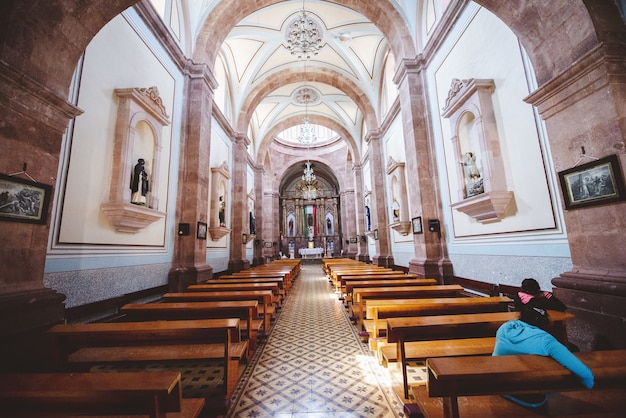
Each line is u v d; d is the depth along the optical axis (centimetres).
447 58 676
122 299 492
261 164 1767
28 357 272
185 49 773
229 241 1180
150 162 593
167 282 662
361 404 270
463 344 303
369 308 362
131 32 553
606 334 284
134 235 553
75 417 183
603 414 178
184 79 764
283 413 258
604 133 295
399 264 1103
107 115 484
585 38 307
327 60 1269
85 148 436
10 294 268
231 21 857
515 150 468
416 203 757
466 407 185
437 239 719
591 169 305
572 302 320
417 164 752
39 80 298
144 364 367
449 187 684
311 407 266
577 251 328
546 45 350
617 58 292
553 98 344
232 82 1220
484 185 505
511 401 189
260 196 1748
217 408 250
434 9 734
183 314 346
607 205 296
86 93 440
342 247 2620
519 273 471
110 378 154
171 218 690
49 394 141
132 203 524
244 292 452
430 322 271
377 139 1290
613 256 290
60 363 263
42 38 298
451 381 155
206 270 732
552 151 351
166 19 689
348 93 1366
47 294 299
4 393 142
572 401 199
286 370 346
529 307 199
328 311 659
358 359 376
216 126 1038
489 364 161
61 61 321
